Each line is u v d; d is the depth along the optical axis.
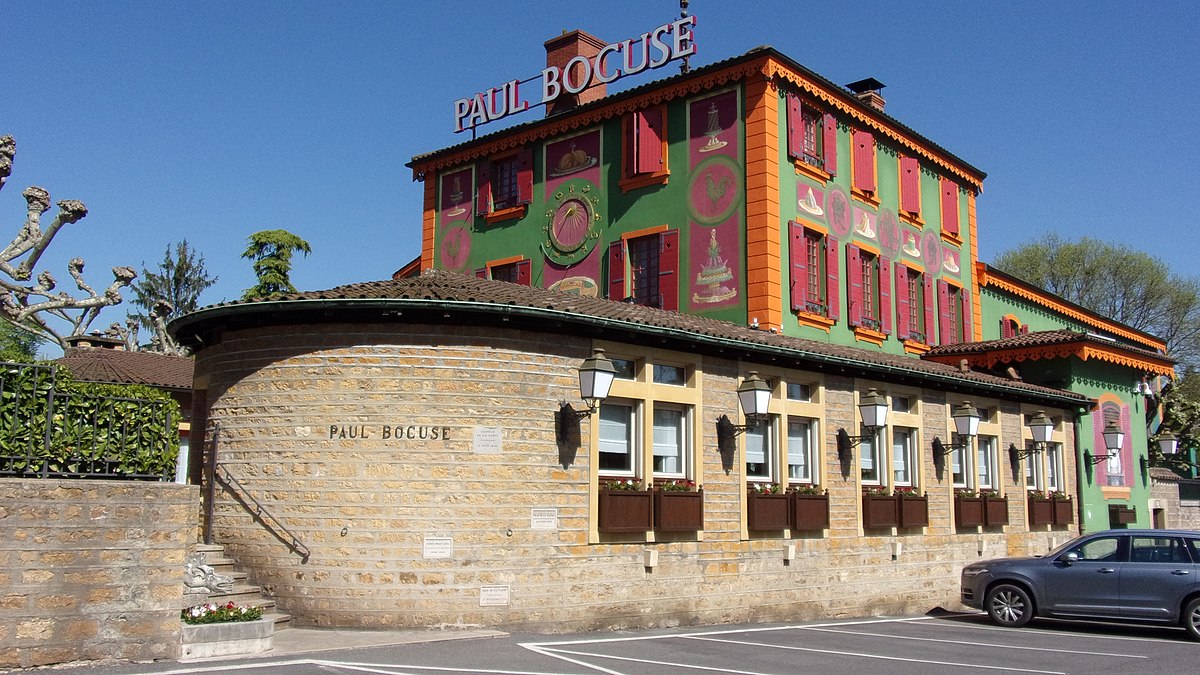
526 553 14.41
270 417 14.62
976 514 23.05
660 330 15.90
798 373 19.20
